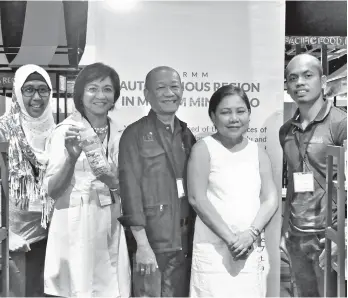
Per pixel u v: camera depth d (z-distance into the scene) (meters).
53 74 1.86
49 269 1.90
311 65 1.88
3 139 1.86
